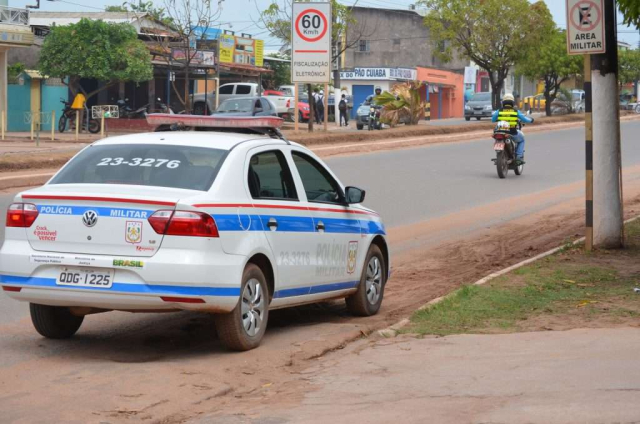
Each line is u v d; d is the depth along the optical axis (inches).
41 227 306.8
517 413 234.8
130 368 301.3
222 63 2101.4
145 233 295.9
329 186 383.9
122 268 295.9
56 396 267.0
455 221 722.8
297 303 355.9
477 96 2719.0
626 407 234.4
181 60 1820.9
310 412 249.6
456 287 469.4
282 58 2908.5
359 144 1364.4
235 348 320.8
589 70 543.8
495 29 2145.7
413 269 527.8
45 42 1673.2
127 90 1958.7
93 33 1659.7
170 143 334.3
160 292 294.0
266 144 347.3
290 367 306.7
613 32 531.8
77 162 331.9
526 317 379.6
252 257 322.0
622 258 526.3
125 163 325.4
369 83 3120.1
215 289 299.1
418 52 3528.5
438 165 1132.5
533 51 2187.5
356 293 396.5
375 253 408.8
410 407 248.8
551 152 1398.9
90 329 366.9
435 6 2245.3
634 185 994.1
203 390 274.8
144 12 2094.0
